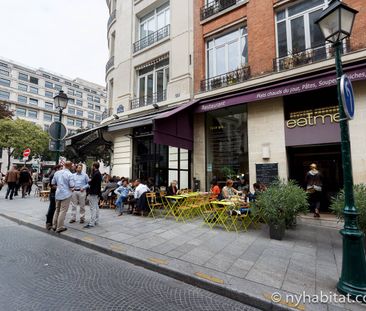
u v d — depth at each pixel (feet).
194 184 32.37
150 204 25.98
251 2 30.19
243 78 29.63
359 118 22.45
